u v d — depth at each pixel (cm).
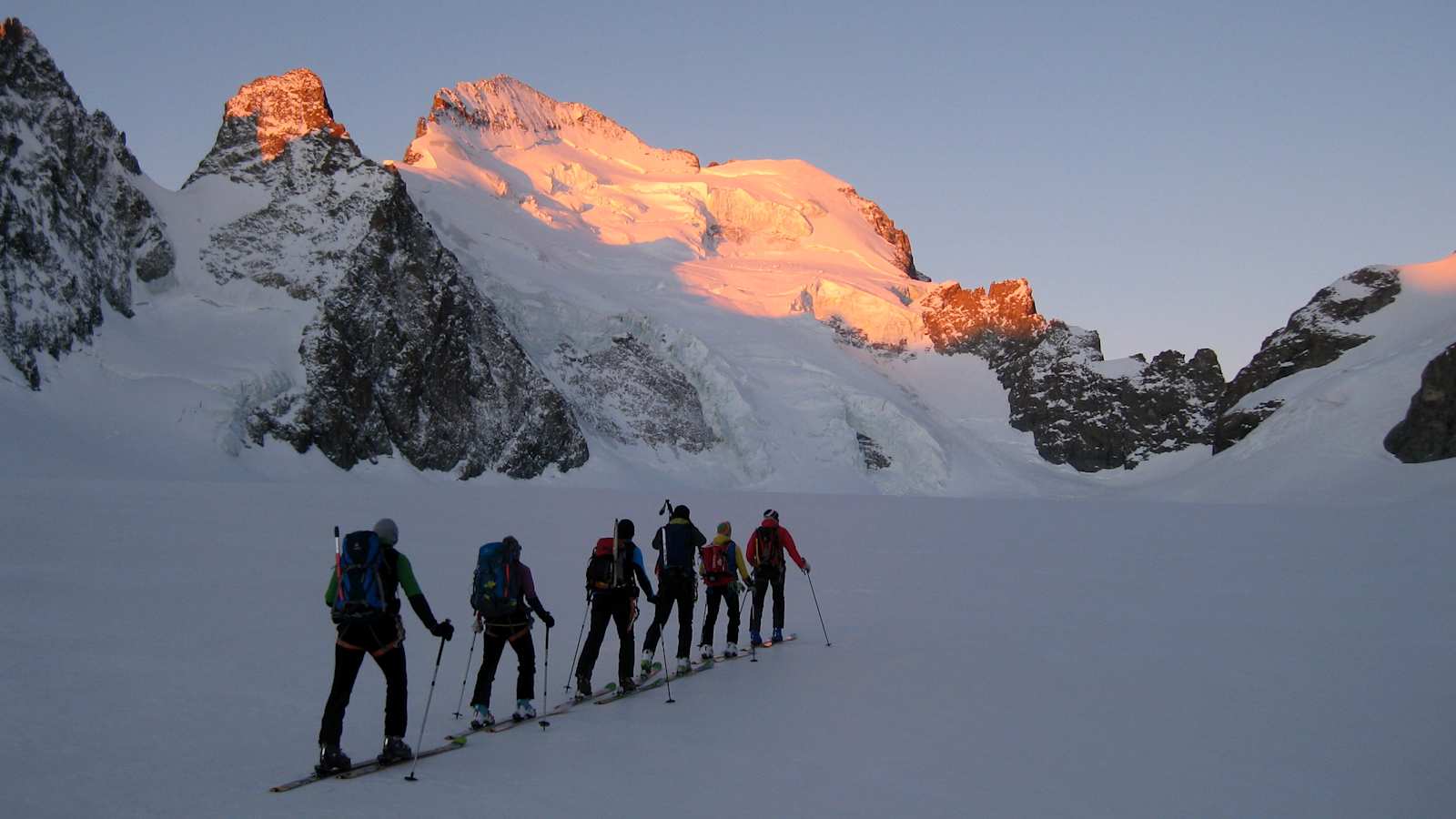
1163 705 1313
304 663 1484
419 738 1069
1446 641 1764
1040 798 952
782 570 1811
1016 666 1558
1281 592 2398
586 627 1928
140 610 1792
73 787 903
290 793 928
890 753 1102
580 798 934
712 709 1316
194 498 4272
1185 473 10838
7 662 1355
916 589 2430
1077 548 3475
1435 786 996
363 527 3462
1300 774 1031
